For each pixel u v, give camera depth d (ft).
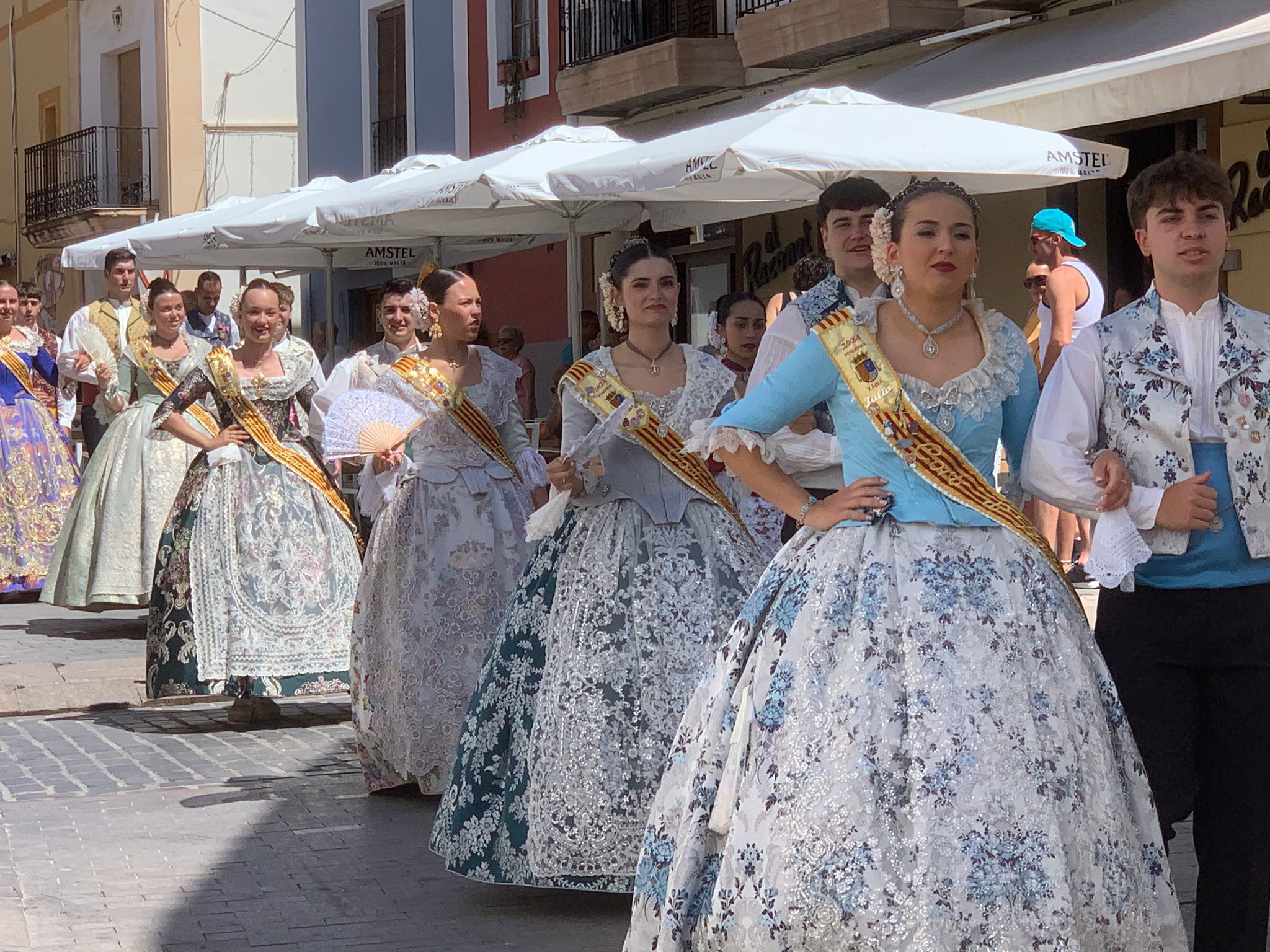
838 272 16.21
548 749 16.67
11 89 119.03
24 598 43.78
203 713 28.73
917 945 11.19
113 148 104.32
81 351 37.91
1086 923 11.48
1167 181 13.23
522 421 22.80
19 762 24.48
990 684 11.71
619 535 17.25
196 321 44.19
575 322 37.50
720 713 12.53
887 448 12.34
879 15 47.19
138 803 21.80
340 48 83.15
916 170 25.12
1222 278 38.86
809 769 11.69
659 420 17.35
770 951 11.55
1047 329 31.65
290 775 23.43
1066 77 33.37
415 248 51.03
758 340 25.07
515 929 16.29
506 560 22.07
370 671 22.00
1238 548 13.16
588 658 16.81
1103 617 13.74
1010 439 13.23
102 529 36.24
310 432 24.77
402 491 22.08
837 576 12.17
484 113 70.95
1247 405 13.12
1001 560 12.12
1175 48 31.65
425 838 19.85
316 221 37.65
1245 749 13.29
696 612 16.98
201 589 26.55
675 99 59.77
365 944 15.87
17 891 17.61
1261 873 13.35
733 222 56.65
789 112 26.45
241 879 18.11
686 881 12.30
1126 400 13.26
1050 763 11.61
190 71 97.66
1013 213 45.06
